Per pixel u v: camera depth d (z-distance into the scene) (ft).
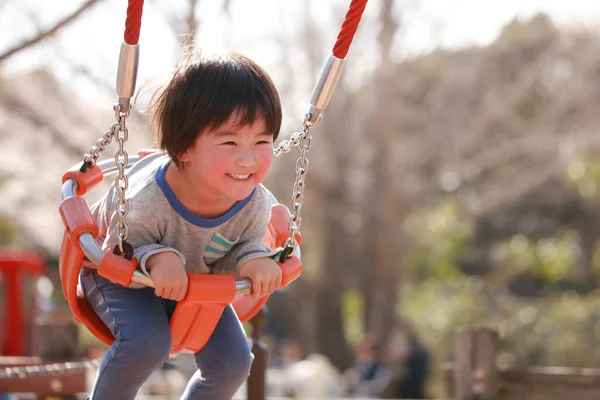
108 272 7.24
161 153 8.28
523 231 70.08
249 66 7.25
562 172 55.21
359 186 48.52
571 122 50.14
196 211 7.56
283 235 8.48
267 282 7.64
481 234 70.90
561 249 67.00
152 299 7.88
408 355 36.29
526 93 49.47
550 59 48.98
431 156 49.85
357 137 46.80
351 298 68.03
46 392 14.51
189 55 7.43
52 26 17.71
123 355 7.47
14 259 32.01
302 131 7.73
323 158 47.09
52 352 14.67
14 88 35.01
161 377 34.42
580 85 49.24
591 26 49.24
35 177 38.73
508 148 50.24
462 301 57.16
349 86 45.34
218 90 7.00
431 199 57.93
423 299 60.64
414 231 65.00
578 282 67.41
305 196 48.19
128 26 6.92
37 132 36.17
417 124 49.73
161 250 7.31
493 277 67.00
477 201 58.70
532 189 60.08
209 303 7.44
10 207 40.57
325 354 52.80
